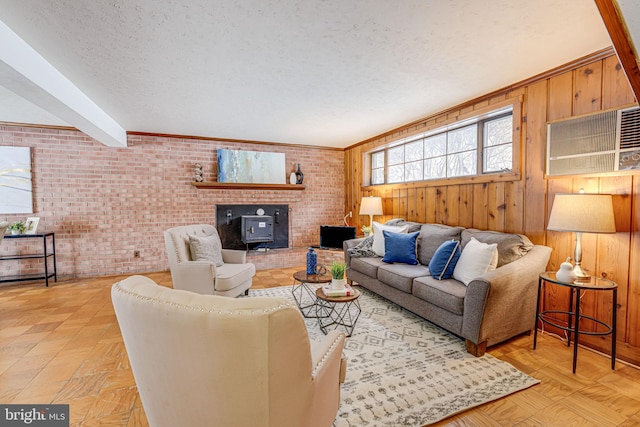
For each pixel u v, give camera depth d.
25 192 3.86
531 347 2.22
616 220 2.05
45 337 2.38
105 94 2.85
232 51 2.08
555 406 1.59
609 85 2.06
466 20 1.75
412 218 4.02
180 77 2.49
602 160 2.09
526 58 2.22
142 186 4.39
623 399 1.64
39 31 1.81
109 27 1.78
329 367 1.12
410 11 1.66
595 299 2.18
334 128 4.23
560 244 2.38
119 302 0.90
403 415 1.51
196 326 0.78
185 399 0.89
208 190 4.77
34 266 3.97
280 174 5.19
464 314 2.12
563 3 1.59
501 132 2.97
